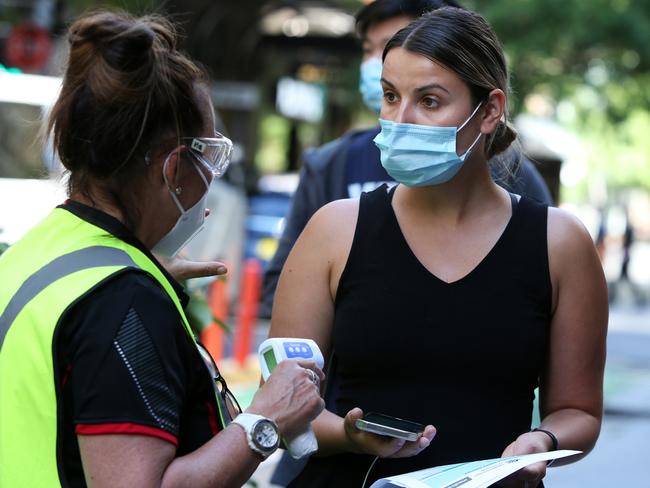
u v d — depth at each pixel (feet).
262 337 120.57
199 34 205.57
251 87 217.77
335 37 222.89
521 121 161.99
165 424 19.47
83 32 20.33
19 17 130.93
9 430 19.40
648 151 382.01
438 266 25.57
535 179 33.58
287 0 207.72
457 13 25.81
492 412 25.08
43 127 21.57
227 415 22.18
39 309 19.60
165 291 20.43
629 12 172.76
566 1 171.01
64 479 19.19
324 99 255.29
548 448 24.71
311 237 26.53
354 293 25.76
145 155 20.67
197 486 19.77
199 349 22.67
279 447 22.02
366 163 35.94
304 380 21.57
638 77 195.62
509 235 25.84
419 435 23.45
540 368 25.88
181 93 20.74
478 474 22.21
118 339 19.31
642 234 462.19
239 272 132.98
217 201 126.82
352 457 25.73
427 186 25.95
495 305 25.23
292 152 264.72
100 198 20.93
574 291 25.88
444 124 25.27
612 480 73.77
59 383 19.30
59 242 20.62
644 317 212.64
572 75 187.42
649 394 110.22
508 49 171.32
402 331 25.17
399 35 25.89
